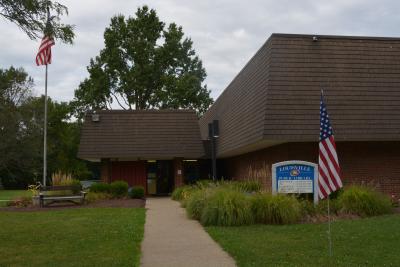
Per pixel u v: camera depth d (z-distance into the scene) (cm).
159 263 906
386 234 1154
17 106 5772
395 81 2095
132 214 1703
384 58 2136
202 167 3631
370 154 2102
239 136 2459
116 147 3142
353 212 1507
